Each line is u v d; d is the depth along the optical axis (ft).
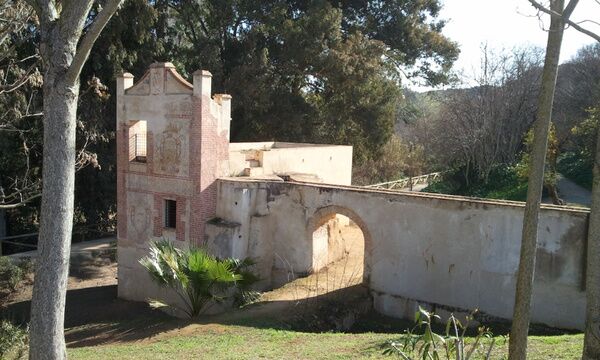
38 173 82.43
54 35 24.32
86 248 84.94
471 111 134.41
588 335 22.95
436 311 50.98
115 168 88.28
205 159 59.36
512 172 124.77
